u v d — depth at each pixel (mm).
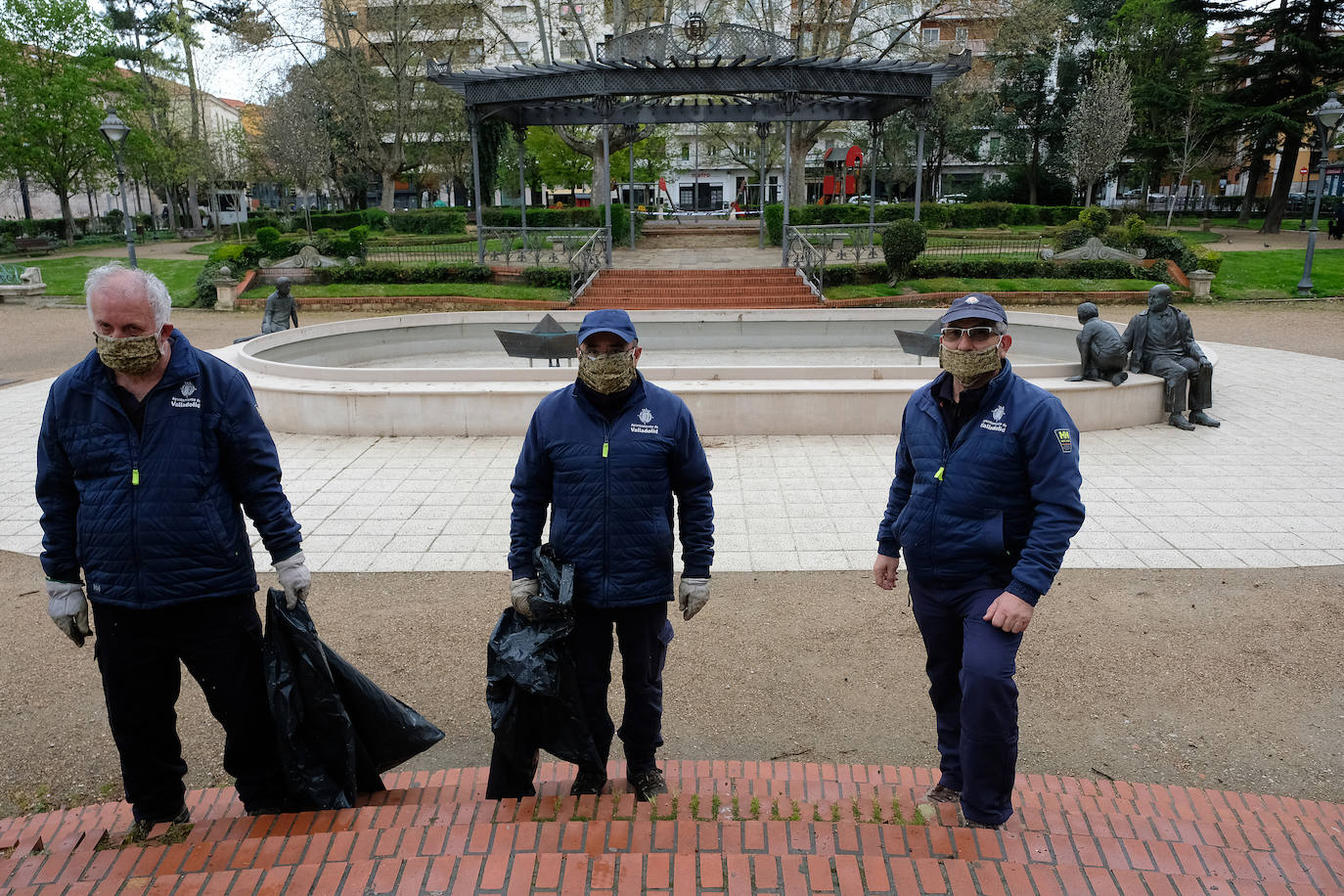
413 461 8672
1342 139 35531
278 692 2727
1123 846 2500
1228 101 35281
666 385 9609
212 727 4113
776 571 5988
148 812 2904
